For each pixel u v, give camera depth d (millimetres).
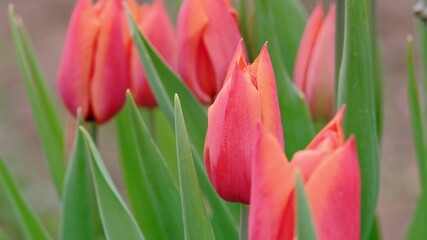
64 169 745
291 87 646
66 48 671
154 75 605
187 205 493
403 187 1536
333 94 671
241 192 488
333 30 666
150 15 689
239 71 471
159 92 608
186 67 629
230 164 481
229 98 473
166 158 759
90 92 673
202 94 635
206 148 496
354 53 581
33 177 1539
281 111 647
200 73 630
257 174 420
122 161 717
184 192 493
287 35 716
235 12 642
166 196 610
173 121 611
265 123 473
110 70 667
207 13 617
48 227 1394
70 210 657
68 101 679
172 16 1611
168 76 610
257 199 423
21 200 685
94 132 689
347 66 583
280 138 480
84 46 664
